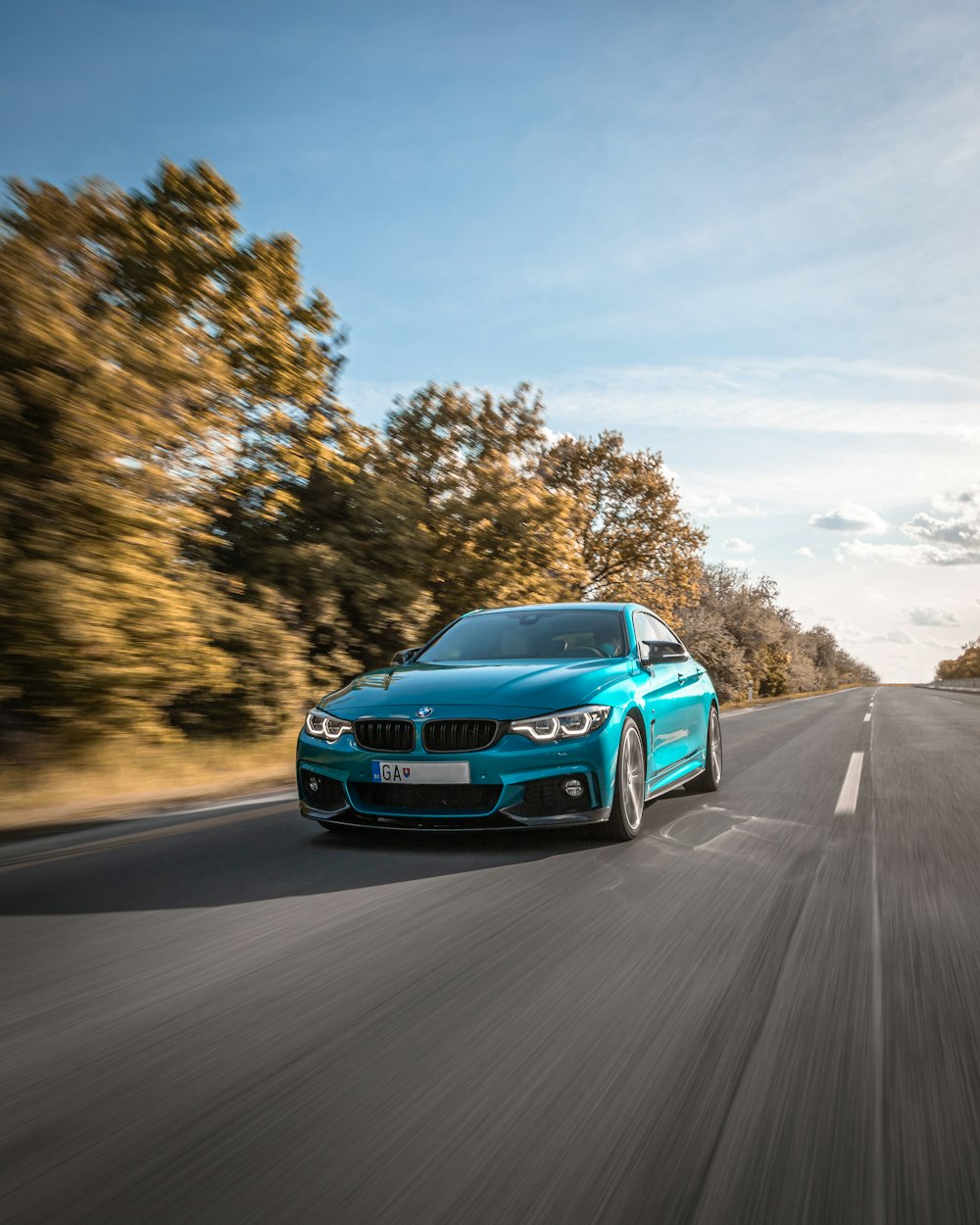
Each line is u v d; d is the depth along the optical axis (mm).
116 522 8578
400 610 14555
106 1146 2072
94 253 9516
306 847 5426
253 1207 1834
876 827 6051
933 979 3139
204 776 9766
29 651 7891
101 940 3641
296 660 12422
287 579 13500
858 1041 2619
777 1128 2129
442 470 17812
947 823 6207
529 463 23203
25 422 8219
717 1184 1903
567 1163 1985
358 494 14875
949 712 23797
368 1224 1779
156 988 3090
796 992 3025
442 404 17953
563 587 18406
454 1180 1925
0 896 4395
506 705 5141
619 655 6258
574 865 4879
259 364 12414
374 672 6148
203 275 11375
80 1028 2754
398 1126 2148
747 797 7520
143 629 8625
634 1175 1938
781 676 71062
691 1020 2787
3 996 3041
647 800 5973
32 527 8211
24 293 7988
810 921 3848
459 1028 2732
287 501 13375
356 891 4367
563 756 5094
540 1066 2465
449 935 3664
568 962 3328
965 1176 1923
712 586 53344
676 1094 2301
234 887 4469
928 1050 2553
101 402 8438
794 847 5379
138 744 9641
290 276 12508
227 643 11555
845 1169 1952
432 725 5121
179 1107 2248
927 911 3994
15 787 7977
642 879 4570
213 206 11750
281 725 12406
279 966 3299
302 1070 2449
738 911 3996
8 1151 2055
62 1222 1791
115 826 6414
